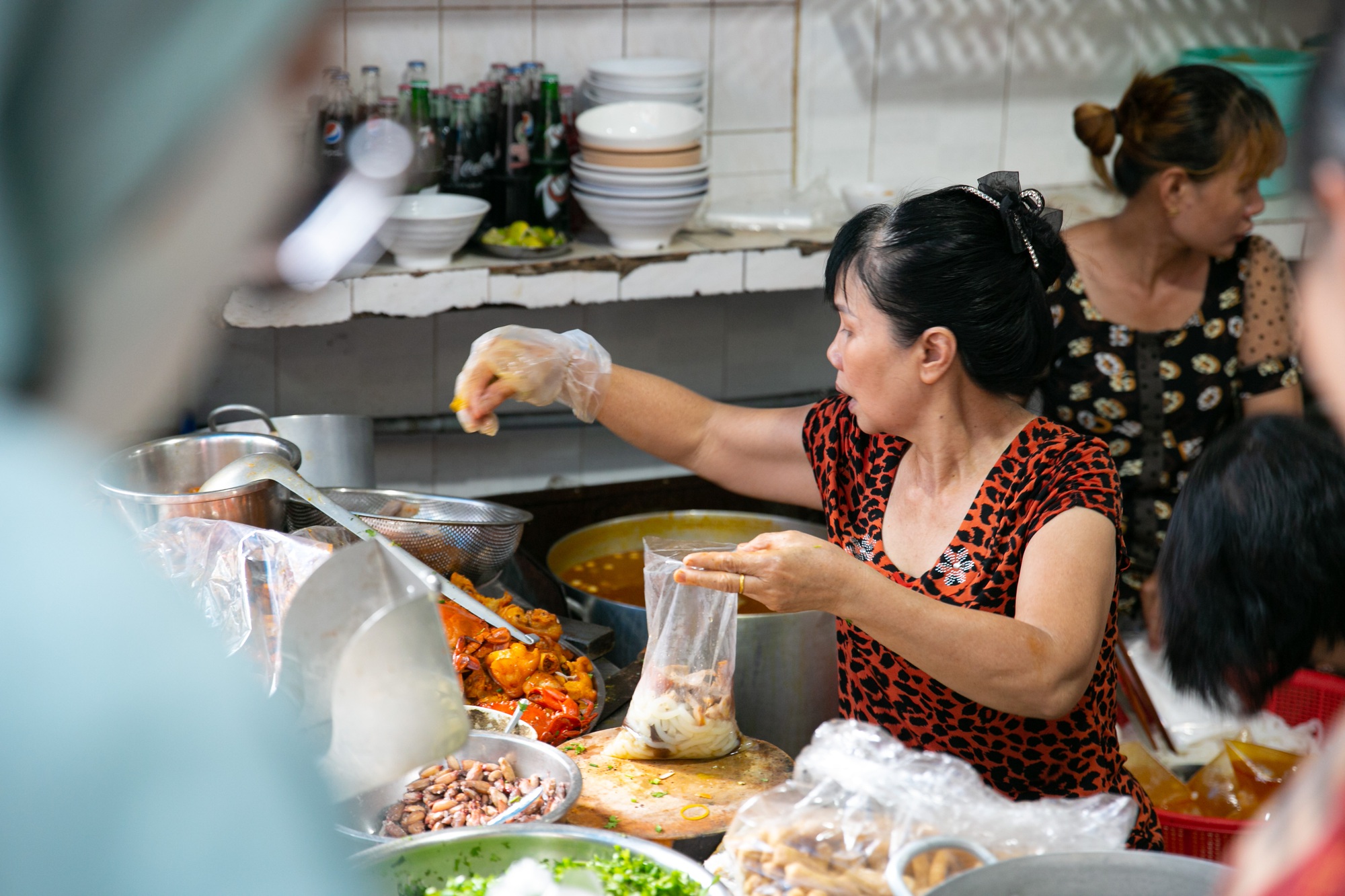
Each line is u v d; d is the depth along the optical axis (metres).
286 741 0.42
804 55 3.04
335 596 0.87
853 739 1.23
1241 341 2.43
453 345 2.90
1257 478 1.66
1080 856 1.03
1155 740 2.29
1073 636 1.43
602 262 2.60
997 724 1.58
